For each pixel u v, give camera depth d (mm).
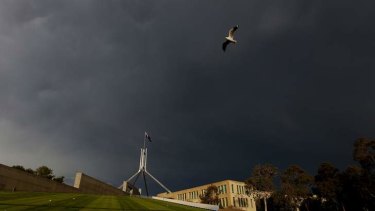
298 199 91000
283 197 90438
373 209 78125
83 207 28844
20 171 52625
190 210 38500
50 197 36469
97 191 86375
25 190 53500
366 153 73375
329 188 86625
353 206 85750
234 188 127625
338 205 92750
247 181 91500
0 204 25672
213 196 115562
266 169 90875
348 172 79250
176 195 150125
